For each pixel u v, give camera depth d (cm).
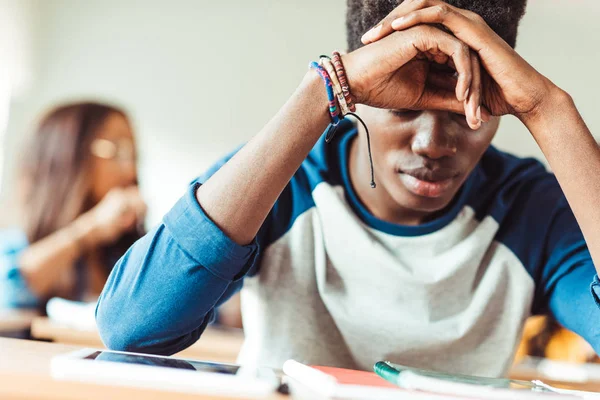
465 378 65
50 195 240
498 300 101
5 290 227
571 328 98
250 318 102
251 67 398
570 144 81
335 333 100
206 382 55
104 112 249
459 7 87
